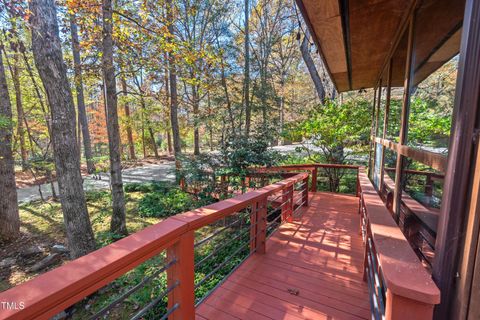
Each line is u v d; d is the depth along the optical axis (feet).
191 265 4.29
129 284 10.83
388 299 2.72
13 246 16.25
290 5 33.60
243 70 32.55
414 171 5.20
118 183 16.61
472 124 2.39
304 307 5.93
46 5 11.53
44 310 2.14
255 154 15.94
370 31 7.86
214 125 31.71
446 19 4.11
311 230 10.94
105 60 15.81
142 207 21.13
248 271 7.50
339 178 20.98
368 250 6.36
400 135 6.36
